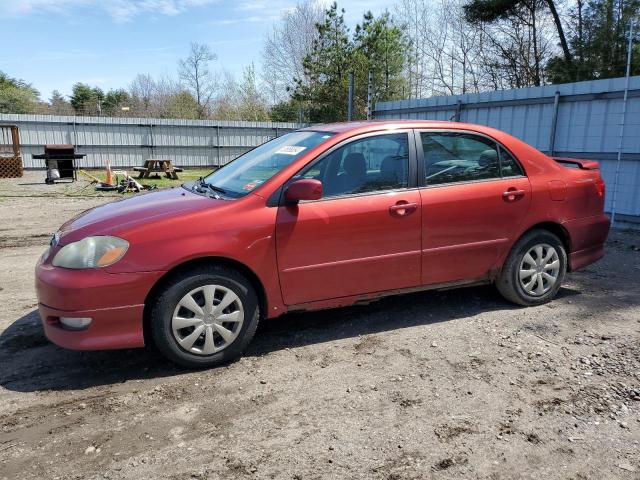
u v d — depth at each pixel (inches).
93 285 130.3
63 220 410.6
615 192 356.2
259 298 151.9
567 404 125.1
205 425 117.3
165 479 99.3
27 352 155.6
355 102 1213.7
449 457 105.5
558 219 187.2
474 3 1057.5
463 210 170.1
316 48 1254.9
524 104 408.5
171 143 1055.0
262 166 166.2
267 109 1754.4
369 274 160.2
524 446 109.2
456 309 188.1
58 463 104.1
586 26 973.2
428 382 135.9
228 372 142.6
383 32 1194.6
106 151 1004.6
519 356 150.4
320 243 152.0
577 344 158.4
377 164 162.7
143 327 138.8
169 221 138.8
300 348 157.3
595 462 104.2
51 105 2074.3
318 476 100.0
